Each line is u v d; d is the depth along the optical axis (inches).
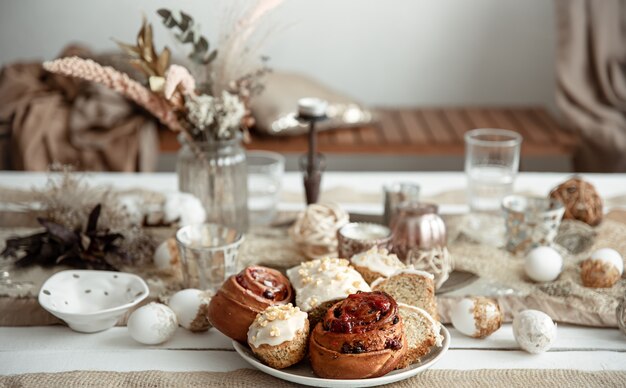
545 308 50.0
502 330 48.7
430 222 51.9
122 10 121.1
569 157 116.2
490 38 121.3
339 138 102.6
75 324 47.5
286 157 105.6
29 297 50.8
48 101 100.3
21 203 63.5
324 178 70.8
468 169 61.8
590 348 47.1
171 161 110.2
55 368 45.1
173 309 47.9
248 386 43.3
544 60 122.0
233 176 58.0
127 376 44.2
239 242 50.9
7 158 99.3
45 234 54.8
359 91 124.3
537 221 55.1
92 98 98.3
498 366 45.4
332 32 121.4
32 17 121.6
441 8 120.2
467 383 43.6
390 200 58.6
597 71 107.0
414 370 42.9
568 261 55.7
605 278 51.6
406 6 120.1
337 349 42.0
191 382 43.7
